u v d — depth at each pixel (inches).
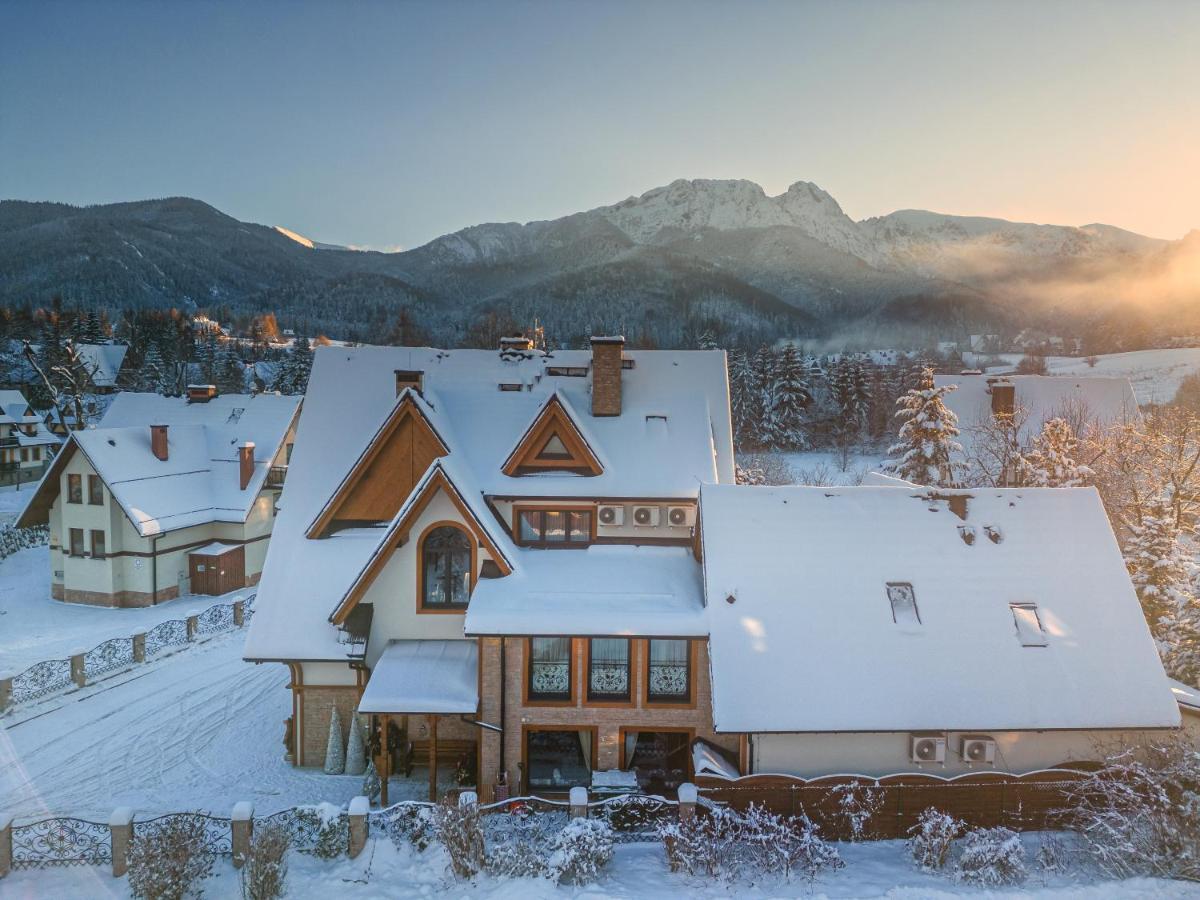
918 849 600.4
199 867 575.5
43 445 2957.7
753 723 659.4
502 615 734.5
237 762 844.0
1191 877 560.4
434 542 848.9
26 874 598.2
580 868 571.5
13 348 4050.2
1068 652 705.0
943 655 701.3
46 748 863.7
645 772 775.1
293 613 850.1
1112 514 1330.0
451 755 840.3
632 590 783.7
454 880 578.9
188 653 1175.6
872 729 660.7
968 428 1904.5
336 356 1077.1
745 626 719.1
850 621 722.2
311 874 593.3
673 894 554.3
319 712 842.8
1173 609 995.3
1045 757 692.1
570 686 762.2
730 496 808.9
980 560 764.6
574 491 891.4
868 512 799.7
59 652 1159.6
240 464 1556.3
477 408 1007.0
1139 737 692.7
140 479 1429.6
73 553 1428.4
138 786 784.3
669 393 1020.5
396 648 831.7
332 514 914.7
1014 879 564.1
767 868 583.8
